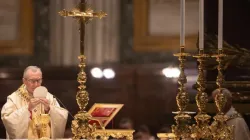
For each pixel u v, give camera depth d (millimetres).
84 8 12086
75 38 31375
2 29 31391
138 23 31250
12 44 31375
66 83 30984
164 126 30531
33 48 31484
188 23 30000
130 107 30828
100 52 31328
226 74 17703
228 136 12430
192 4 30031
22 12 31391
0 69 30969
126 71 30875
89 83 30750
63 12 12023
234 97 17719
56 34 31406
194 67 28672
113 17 31312
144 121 30719
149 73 30859
